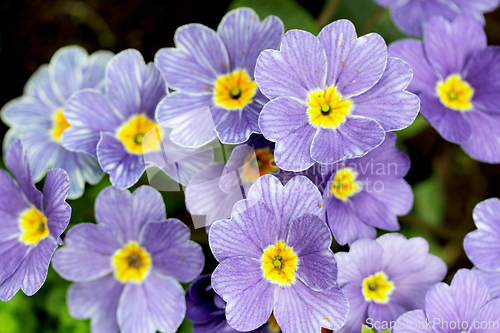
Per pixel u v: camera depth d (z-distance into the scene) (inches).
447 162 10.6
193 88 7.7
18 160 7.8
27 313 9.2
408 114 7.1
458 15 8.5
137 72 7.8
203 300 7.6
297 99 7.2
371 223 7.8
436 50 8.1
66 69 9.0
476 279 7.4
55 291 9.1
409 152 10.5
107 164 7.7
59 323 9.2
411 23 8.8
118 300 7.9
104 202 7.7
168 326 7.7
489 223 7.7
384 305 7.8
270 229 7.1
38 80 9.1
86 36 10.8
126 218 7.8
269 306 7.1
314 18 10.4
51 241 7.3
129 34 10.7
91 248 7.8
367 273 7.7
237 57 7.8
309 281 7.1
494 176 10.7
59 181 7.3
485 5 8.9
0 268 7.7
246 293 7.0
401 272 7.8
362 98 7.3
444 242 10.1
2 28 10.8
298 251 7.1
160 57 7.7
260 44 7.7
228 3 10.7
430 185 10.2
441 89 8.2
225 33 7.7
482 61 8.2
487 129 8.2
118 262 7.9
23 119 9.0
